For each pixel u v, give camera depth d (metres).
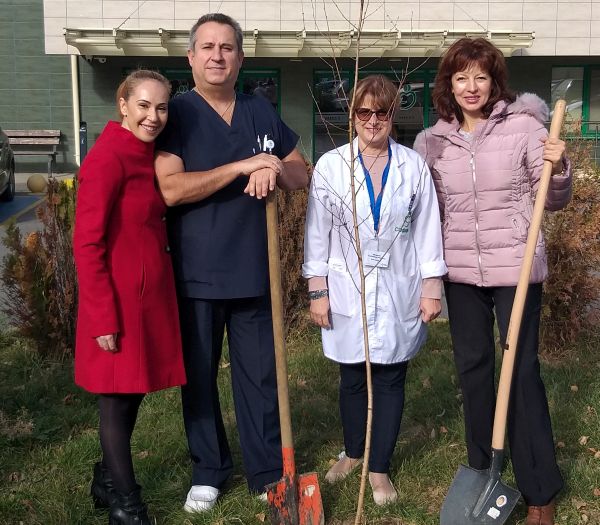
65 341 5.78
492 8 15.74
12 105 18.41
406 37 15.30
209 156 3.38
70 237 5.80
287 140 3.60
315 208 3.54
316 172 3.53
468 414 3.54
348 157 3.48
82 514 3.54
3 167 13.53
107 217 3.09
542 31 15.87
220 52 3.30
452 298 3.51
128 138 3.15
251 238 3.46
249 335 3.61
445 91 3.43
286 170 3.51
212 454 3.61
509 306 3.34
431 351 5.95
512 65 17.12
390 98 3.40
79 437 4.45
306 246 3.60
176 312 3.33
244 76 16.92
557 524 3.45
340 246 3.54
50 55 18.30
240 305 3.58
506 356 3.16
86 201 3.06
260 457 3.66
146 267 3.17
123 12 15.69
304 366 5.56
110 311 3.06
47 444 4.38
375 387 3.64
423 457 4.11
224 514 3.54
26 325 5.70
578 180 5.63
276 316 3.23
